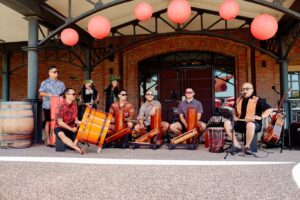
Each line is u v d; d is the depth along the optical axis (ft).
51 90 17.01
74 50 27.27
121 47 24.30
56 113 14.39
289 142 15.33
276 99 25.64
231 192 6.79
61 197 6.48
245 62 26.76
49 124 16.61
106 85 28.53
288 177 8.29
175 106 28.89
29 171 9.30
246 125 13.42
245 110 13.79
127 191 6.93
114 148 15.81
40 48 18.19
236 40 22.20
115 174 8.80
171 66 29.30
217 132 13.96
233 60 28.17
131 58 28.81
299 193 6.68
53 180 8.07
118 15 23.72
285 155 12.80
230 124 14.12
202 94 28.50
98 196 6.53
